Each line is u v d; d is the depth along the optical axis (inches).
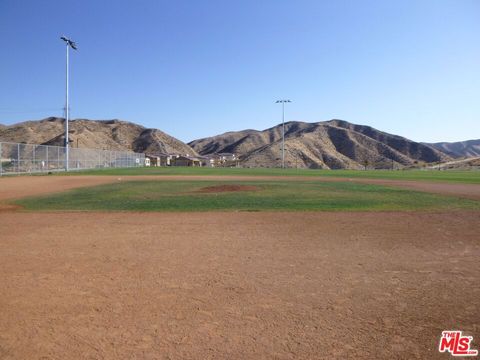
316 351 123.1
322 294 175.5
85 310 156.9
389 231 329.1
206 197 619.2
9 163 1316.4
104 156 2335.1
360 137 6225.4
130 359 118.4
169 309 157.9
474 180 1211.9
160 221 380.2
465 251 257.9
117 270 213.3
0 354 121.5
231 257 242.4
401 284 189.6
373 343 128.6
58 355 121.0
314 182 1037.2
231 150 7800.2
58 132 4633.4
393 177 1438.2
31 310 156.8
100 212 441.7
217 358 119.0
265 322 145.3
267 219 393.7
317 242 286.2
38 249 262.4
